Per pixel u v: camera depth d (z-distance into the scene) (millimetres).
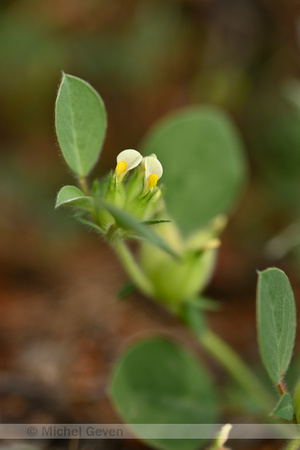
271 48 397
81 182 206
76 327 272
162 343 237
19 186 352
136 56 407
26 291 287
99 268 306
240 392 245
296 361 253
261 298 186
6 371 247
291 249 307
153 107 399
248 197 351
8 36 392
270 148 359
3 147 377
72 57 396
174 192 241
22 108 391
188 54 414
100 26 416
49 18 407
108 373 254
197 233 227
